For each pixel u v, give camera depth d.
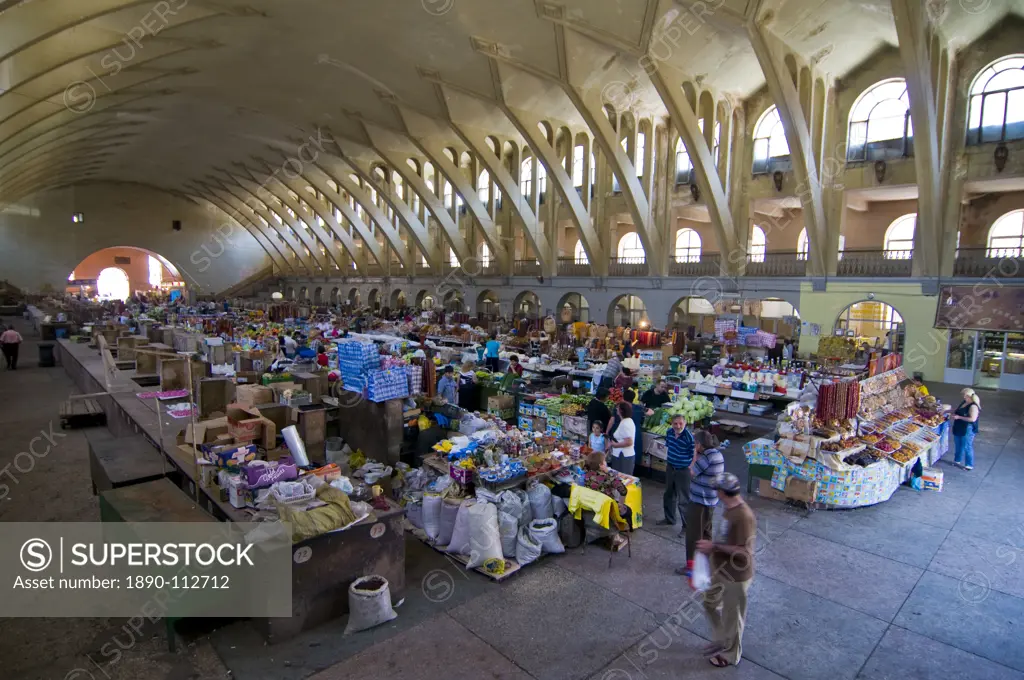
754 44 15.74
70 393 15.20
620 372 11.42
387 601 4.93
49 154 31.94
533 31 18.02
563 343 19.25
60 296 46.62
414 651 4.55
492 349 15.52
